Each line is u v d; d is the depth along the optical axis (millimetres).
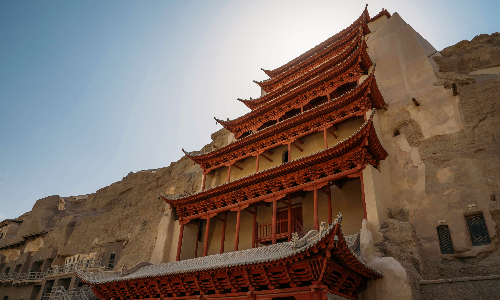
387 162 27422
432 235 23203
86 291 40906
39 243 68000
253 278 18953
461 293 17875
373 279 19312
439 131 26547
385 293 18625
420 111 28234
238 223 28297
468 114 25906
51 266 60562
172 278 22766
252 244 28391
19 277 58906
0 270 70375
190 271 21266
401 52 32656
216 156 37188
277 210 30781
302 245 17281
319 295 16406
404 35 33344
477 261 21234
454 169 24469
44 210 72500
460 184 23750
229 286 20188
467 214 22719
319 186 24656
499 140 23797
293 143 32406
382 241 21406
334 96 34438
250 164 36562
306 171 25469
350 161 23859
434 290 18688
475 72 28984
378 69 33188
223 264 20312
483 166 23438
